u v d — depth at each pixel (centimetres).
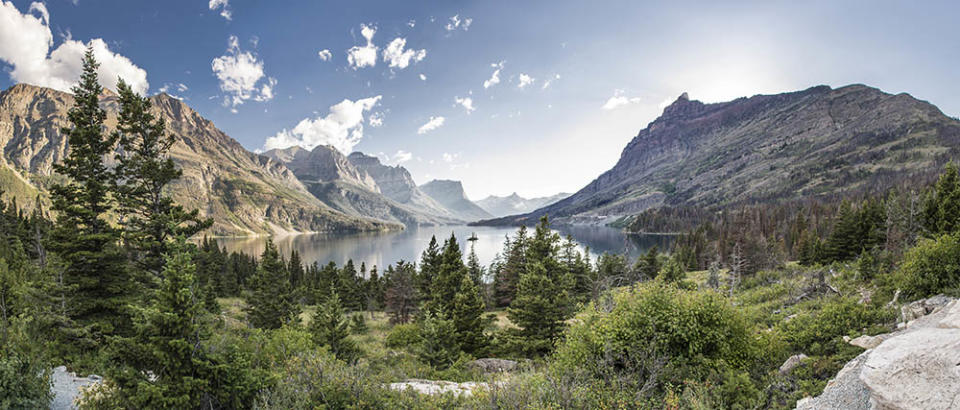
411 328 3388
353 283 6875
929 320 1110
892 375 605
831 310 1387
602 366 1057
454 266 4012
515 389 977
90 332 1728
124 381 994
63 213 1903
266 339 1349
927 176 17175
